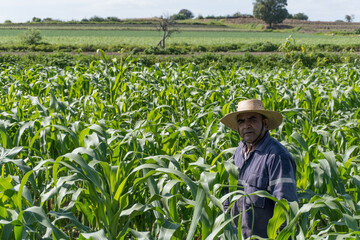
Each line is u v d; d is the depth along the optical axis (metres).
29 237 3.21
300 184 3.96
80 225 3.05
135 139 4.27
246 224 3.44
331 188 3.65
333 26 162.25
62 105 6.05
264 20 157.12
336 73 15.51
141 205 3.25
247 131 3.46
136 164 3.84
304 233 3.18
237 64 34.25
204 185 2.75
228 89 9.71
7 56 32.53
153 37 87.69
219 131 5.44
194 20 174.12
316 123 8.27
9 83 11.80
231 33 111.62
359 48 55.75
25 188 3.11
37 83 10.38
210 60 35.69
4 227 2.79
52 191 3.34
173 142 4.56
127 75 11.95
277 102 8.41
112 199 3.32
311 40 84.62
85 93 10.05
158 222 3.31
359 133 6.00
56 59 31.34
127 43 67.75
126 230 3.19
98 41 72.44
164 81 10.55
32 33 60.66
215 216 3.07
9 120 5.68
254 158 3.44
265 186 3.33
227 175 3.51
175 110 7.73
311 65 34.84
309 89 8.54
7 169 4.38
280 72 16.11
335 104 8.31
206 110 7.30
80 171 3.24
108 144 4.45
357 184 3.60
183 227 3.36
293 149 4.38
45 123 4.73
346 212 2.98
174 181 3.12
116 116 7.46
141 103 9.08
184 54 45.72
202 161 3.64
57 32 99.62
